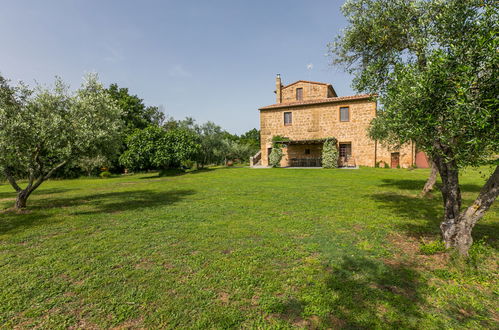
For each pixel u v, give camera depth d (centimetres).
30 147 786
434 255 436
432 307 303
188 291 337
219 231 577
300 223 629
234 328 269
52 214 782
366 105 2466
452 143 363
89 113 823
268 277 369
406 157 2341
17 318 288
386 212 730
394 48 605
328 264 409
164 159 2275
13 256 457
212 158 3597
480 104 304
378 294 324
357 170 2102
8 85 806
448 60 329
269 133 2898
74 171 2645
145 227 623
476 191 1047
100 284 357
